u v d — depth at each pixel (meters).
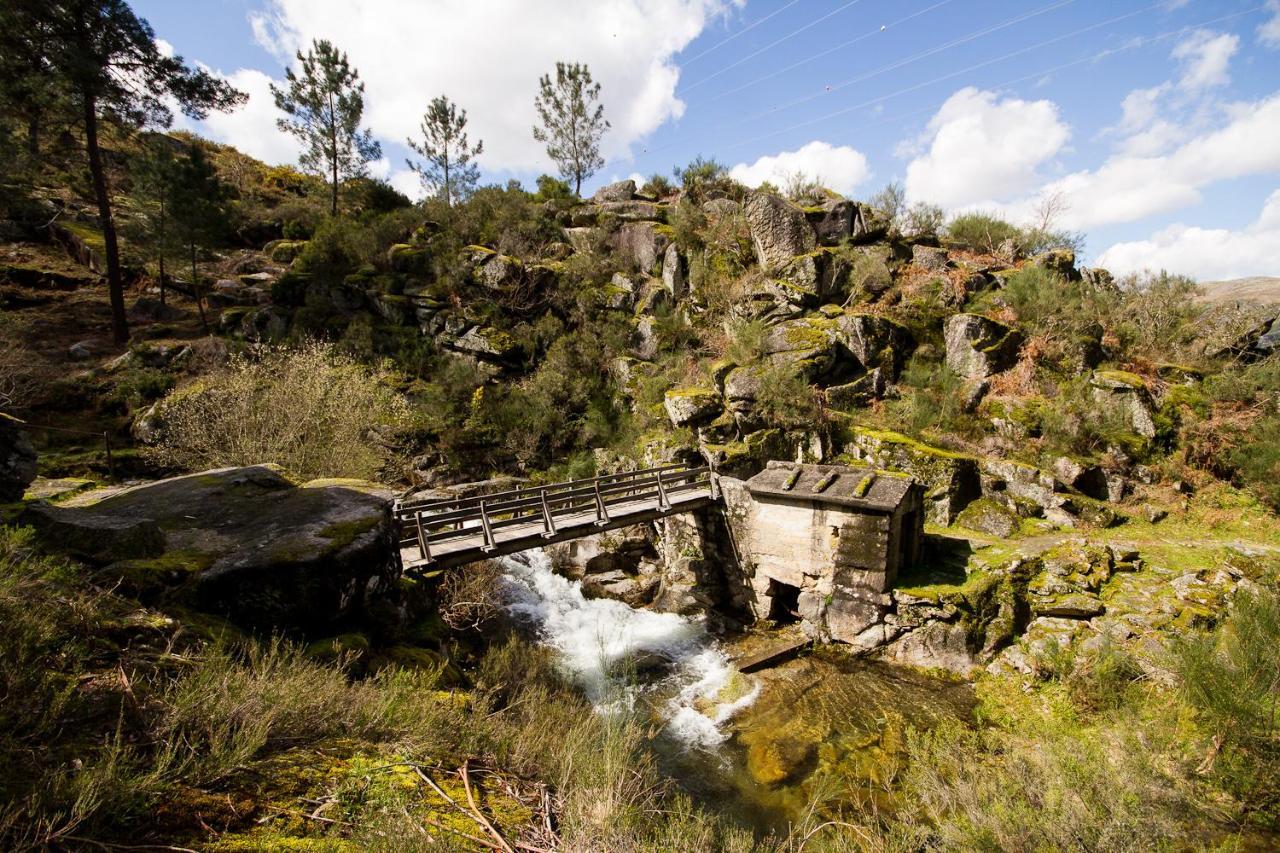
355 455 13.37
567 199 27.06
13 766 2.36
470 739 4.04
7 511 4.97
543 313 21.36
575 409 19.16
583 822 3.16
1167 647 7.30
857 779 7.25
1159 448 13.91
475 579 10.70
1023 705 8.57
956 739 7.11
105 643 3.54
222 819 2.62
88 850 2.20
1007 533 12.19
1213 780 5.84
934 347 17.09
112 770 2.39
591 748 4.29
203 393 14.02
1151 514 12.41
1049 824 4.82
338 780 3.15
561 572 14.31
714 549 13.46
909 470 13.55
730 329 18.31
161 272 22.31
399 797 3.12
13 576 3.23
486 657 7.82
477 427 18.02
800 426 15.03
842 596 11.07
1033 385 15.41
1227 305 17.98
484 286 20.83
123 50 18.42
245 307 21.61
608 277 22.12
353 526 6.29
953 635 9.95
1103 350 16.44
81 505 6.64
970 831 5.01
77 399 16.59
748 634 11.98
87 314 21.67
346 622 5.98
